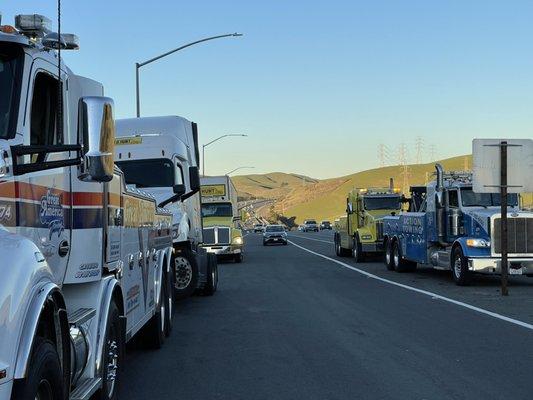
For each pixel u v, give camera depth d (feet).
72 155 18.67
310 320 40.50
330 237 236.43
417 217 70.38
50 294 13.91
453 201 63.36
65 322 15.43
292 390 24.00
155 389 24.45
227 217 105.19
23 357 12.26
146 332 31.86
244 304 49.16
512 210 59.57
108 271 21.63
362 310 44.45
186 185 49.83
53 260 17.25
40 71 16.72
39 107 16.99
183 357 30.30
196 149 57.00
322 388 24.20
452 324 37.99
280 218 495.41
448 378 25.31
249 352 31.12
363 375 26.07
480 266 57.47
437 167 64.95
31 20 16.43
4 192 14.05
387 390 23.73
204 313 44.73
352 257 111.75
